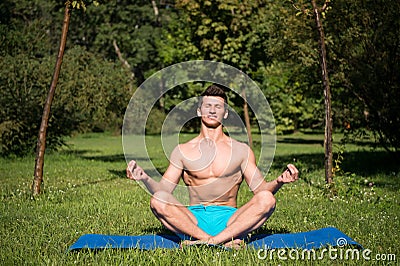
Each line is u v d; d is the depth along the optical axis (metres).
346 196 11.50
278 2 17.08
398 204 10.46
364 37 16.02
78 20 45.16
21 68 21.84
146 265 5.56
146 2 49.66
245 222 6.08
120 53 47.31
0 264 5.80
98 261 5.77
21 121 22.11
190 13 25.38
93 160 22.88
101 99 21.84
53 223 8.41
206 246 6.05
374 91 16.44
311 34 16.19
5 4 25.45
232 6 24.20
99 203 10.66
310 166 18.38
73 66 22.22
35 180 11.55
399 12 15.50
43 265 5.73
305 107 41.09
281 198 11.48
